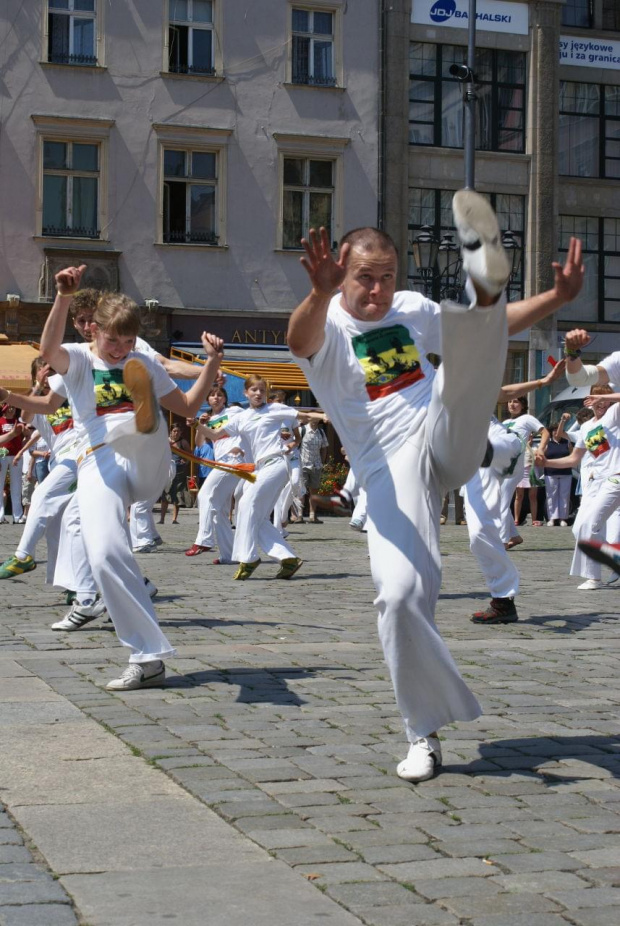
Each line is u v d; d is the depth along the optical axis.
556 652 8.32
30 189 30.14
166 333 31.17
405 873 3.79
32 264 30.19
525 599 11.76
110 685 6.59
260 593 11.82
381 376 5.01
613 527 13.72
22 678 6.93
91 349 6.84
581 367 7.42
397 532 4.84
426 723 4.94
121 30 30.78
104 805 4.48
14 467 22.95
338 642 8.54
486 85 33.88
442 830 4.23
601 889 3.67
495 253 4.26
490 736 5.68
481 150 33.72
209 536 15.89
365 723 5.85
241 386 30.06
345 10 32.38
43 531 10.58
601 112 35.47
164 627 9.26
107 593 6.55
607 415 12.62
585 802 4.60
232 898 3.57
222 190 31.61
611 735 5.71
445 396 4.63
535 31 34.06
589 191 35.16
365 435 5.02
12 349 25.52
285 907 3.51
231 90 31.61
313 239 4.61
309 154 32.25
